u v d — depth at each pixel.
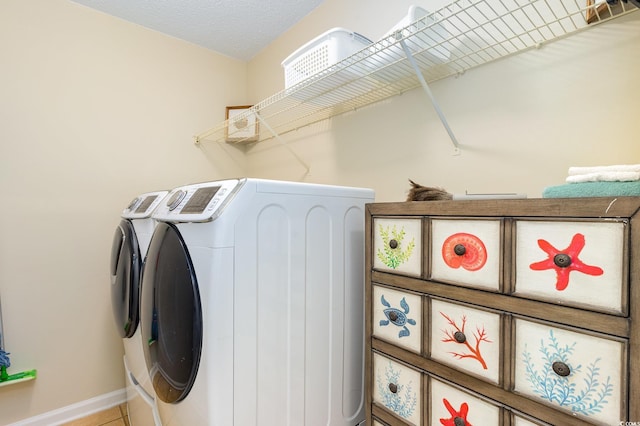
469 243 0.70
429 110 1.28
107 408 1.82
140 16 1.89
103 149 1.85
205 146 2.28
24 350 1.60
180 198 0.98
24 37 1.61
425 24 1.01
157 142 2.05
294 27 1.98
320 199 1.01
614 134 0.85
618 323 0.51
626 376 0.50
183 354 0.83
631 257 0.49
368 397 0.96
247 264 0.82
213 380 0.77
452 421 0.74
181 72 2.15
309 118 1.91
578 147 0.90
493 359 0.67
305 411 0.98
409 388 0.84
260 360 0.85
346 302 1.11
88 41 1.80
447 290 0.75
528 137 1.00
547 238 0.59
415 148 1.33
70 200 1.74
